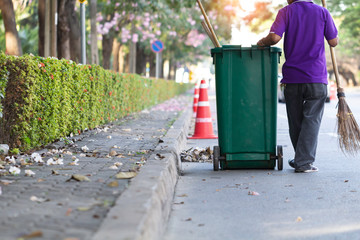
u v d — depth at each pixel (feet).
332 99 118.01
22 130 27.48
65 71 33.60
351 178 25.67
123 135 39.17
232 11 105.19
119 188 18.85
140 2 86.89
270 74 27.35
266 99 27.48
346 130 26.99
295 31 26.66
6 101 27.04
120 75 56.29
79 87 37.99
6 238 12.89
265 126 27.63
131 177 20.83
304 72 26.50
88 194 17.84
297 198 21.45
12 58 27.14
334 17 183.93
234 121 27.68
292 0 27.12
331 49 27.50
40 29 61.16
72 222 14.29
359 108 80.94
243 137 27.73
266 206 20.16
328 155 33.88
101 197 17.31
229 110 27.66
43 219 14.64
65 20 63.46
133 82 65.92
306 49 26.63
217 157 27.99
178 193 22.74
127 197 16.48
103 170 22.97
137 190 17.48
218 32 124.77
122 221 13.75
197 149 33.96
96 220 14.48
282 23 26.55
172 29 131.54
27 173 21.53
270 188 23.47
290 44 26.84
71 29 68.18
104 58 101.04
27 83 27.32
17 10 78.33
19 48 58.03
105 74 47.93
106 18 104.01
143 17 104.68
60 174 21.84
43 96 29.66
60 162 24.71
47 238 12.83
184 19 113.91
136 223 13.57
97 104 44.45
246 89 27.48
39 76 29.01
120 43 127.75
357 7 180.14
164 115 62.95
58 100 32.04
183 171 28.30
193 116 71.15
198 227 17.39
